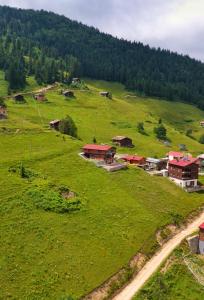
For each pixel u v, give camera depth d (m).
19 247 89.75
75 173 133.12
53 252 90.94
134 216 114.38
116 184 131.88
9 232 93.69
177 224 118.62
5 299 75.56
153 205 124.69
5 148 145.00
